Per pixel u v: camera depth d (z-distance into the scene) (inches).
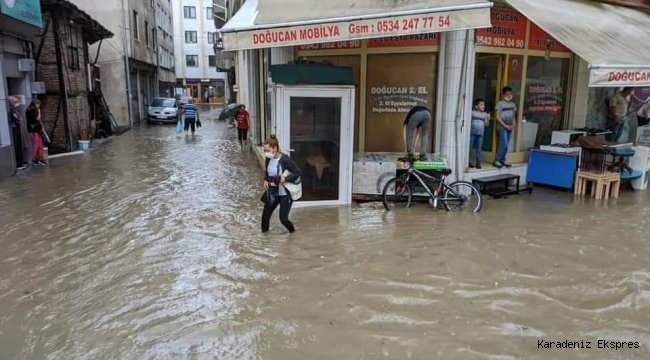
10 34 470.6
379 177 349.1
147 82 1320.1
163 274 223.1
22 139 510.9
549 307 188.4
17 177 459.5
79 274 224.1
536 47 414.6
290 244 262.7
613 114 463.5
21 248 259.1
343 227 292.2
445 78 363.6
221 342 164.4
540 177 393.7
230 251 252.7
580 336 167.3
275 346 161.6
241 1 650.2
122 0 962.1
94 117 820.0
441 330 171.2
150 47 1291.8
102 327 175.3
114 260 241.1
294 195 275.6
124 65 984.9
